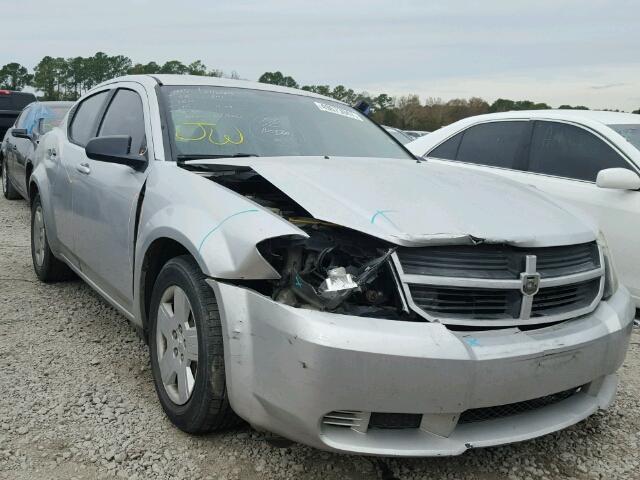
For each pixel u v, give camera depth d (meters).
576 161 5.38
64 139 4.81
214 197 2.79
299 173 2.97
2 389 3.21
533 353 2.41
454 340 2.31
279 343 2.33
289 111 4.06
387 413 2.35
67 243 4.39
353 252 2.53
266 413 2.44
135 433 2.86
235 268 2.47
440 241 2.42
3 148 10.05
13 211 8.95
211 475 2.57
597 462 2.85
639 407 3.41
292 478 2.58
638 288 4.74
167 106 3.62
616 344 2.76
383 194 2.77
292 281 2.42
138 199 3.28
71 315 4.41
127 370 3.53
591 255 2.90
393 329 2.29
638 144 5.16
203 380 2.61
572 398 2.80
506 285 2.47
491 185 3.26
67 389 3.25
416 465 2.75
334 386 2.23
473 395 2.33
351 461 2.73
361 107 4.80
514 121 6.02
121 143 3.37
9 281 5.20
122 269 3.47
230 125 3.66
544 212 2.93
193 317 2.70
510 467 2.78
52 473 2.54
